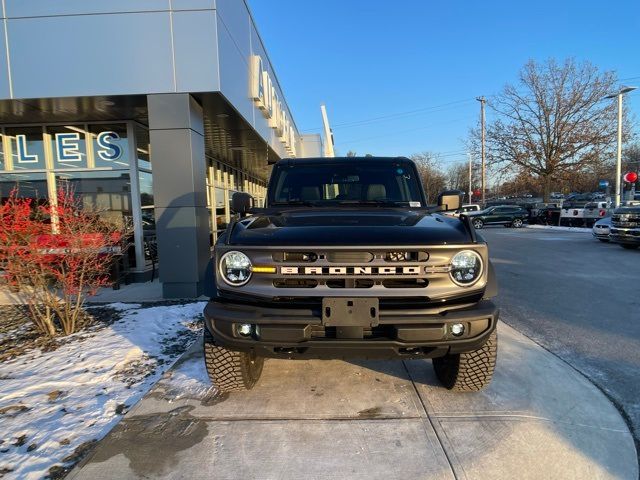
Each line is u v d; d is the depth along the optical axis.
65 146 9.62
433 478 2.54
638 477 2.55
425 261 2.80
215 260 3.00
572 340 4.98
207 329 3.35
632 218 13.94
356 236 2.88
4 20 7.04
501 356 4.38
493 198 64.00
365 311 2.74
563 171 33.00
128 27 7.07
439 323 2.75
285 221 3.35
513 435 2.95
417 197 4.37
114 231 7.18
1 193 9.73
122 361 4.44
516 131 33.75
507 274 9.52
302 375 3.99
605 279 8.84
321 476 2.56
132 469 2.64
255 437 2.96
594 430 3.02
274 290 2.84
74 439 3.03
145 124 9.83
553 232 23.84
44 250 5.38
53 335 5.34
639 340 4.97
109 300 7.33
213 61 7.10
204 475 2.58
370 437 2.95
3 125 9.55
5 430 3.14
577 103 32.00
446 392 3.60
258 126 10.93
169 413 3.29
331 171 4.49
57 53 7.09
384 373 4.02
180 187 7.28
